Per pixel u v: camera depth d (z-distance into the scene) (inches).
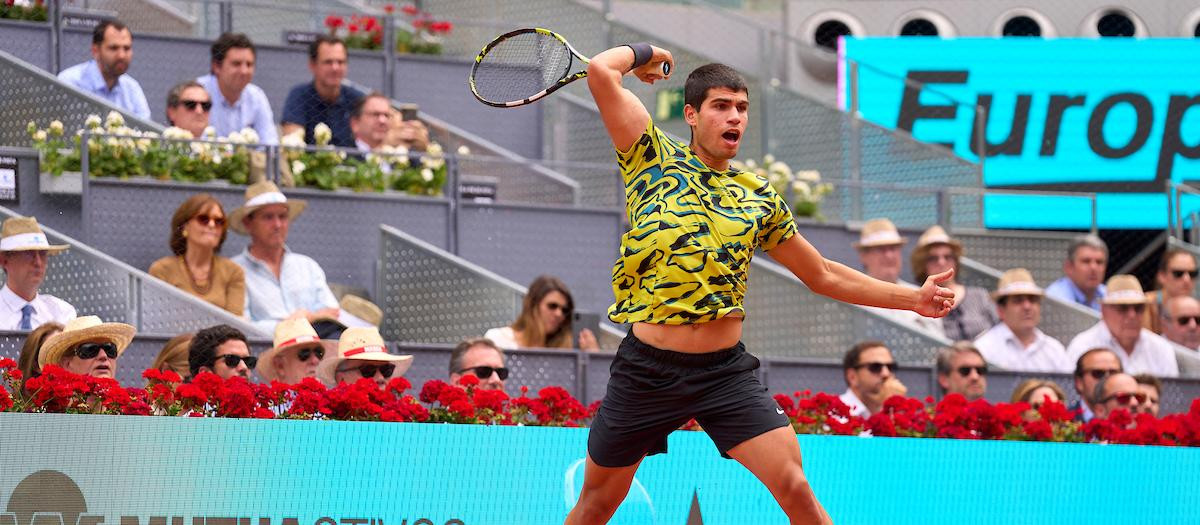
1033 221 878.4
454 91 927.7
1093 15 1039.0
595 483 320.5
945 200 857.5
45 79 722.8
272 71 860.6
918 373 633.0
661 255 301.4
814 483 423.5
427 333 676.1
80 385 375.6
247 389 390.9
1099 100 1029.8
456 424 393.7
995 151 1022.4
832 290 321.7
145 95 830.5
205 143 676.7
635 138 307.1
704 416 308.2
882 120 958.4
